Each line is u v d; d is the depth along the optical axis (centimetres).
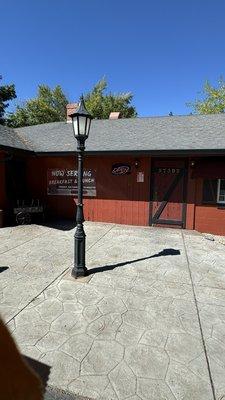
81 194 553
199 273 603
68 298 475
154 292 508
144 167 1048
